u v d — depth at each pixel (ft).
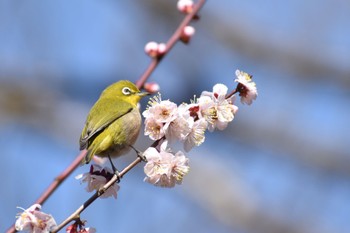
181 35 31.19
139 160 24.06
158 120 23.45
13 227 25.43
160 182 23.85
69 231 23.52
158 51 31.19
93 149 28.73
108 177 24.81
